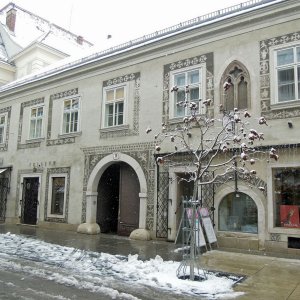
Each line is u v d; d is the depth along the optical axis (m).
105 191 17.00
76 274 8.39
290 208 11.25
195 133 13.27
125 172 15.74
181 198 13.65
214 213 12.44
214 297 6.63
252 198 11.77
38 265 9.28
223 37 13.17
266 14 12.15
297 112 11.32
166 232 13.59
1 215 20.78
